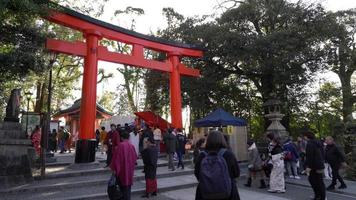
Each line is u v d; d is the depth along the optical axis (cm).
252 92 2717
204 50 2212
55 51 1408
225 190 480
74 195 1007
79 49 1499
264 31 2511
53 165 1504
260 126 2950
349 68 2670
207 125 1803
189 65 2508
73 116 3253
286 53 2119
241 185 1335
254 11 2339
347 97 2684
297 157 1506
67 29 2130
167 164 1666
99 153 2259
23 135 1177
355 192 1162
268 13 2331
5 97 1948
